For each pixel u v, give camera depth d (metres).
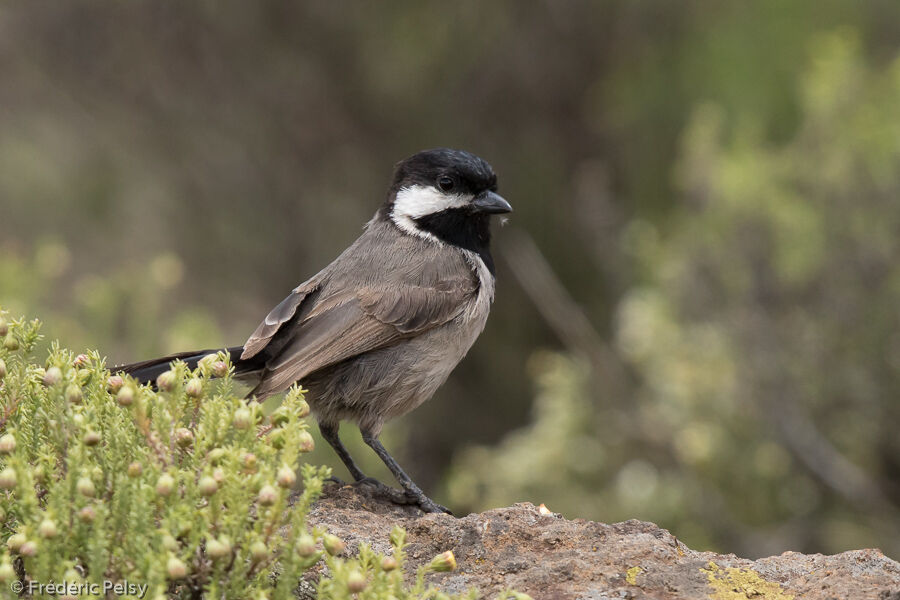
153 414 4.80
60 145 22.69
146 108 22.31
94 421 4.71
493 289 8.73
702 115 15.60
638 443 14.41
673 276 13.73
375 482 7.39
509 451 15.67
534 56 20.61
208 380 5.07
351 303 7.94
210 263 23.25
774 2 16.81
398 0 20.81
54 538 4.23
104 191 22.53
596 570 5.25
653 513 13.66
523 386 20.14
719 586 5.16
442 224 8.62
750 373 13.26
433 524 5.70
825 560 5.42
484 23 20.31
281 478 4.31
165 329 12.91
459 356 8.37
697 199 13.99
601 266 18.44
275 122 22.31
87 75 21.97
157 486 4.30
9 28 21.41
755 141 14.47
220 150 22.89
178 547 4.37
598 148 20.39
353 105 21.81
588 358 15.28
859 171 13.14
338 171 22.83
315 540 4.44
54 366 4.77
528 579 5.20
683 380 13.72
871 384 13.04
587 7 19.70
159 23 21.38
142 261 22.34
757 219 13.14
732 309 13.33
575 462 14.56
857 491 13.01
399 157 22.02
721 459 13.60
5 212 22.27
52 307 12.89
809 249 13.11
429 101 21.31
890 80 13.70
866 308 12.94
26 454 4.78
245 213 23.17
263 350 7.87
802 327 13.20
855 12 16.67
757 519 13.62
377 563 4.48
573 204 20.09
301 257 23.39
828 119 13.58
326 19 20.95
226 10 21.08
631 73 18.73
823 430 13.38
